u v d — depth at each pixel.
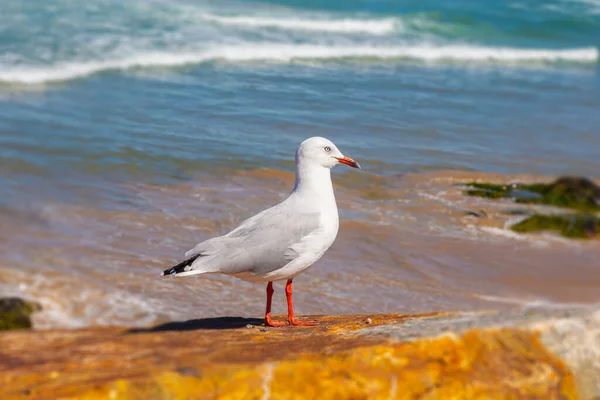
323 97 17.56
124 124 14.27
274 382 4.29
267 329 5.83
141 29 22.48
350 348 4.64
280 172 12.59
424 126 16.05
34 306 8.04
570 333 4.74
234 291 8.95
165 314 8.23
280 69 20.38
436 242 10.75
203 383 4.21
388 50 24.89
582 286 9.90
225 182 11.99
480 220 11.66
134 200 11.05
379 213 11.45
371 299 9.00
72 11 23.11
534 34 30.14
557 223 11.75
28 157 12.17
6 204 10.45
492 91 20.44
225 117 15.26
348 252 10.14
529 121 17.39
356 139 14.60
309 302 8.77
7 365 4.56
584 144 15.85
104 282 8.73
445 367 4.48
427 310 8.83
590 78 23.83
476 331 4.71
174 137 13.77
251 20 25.89
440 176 13.20
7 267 8.78
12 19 21.33
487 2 33.56
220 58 20.81
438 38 28.03
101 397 4.03
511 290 9.60
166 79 18.08
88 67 18.33
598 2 34.84
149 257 9.43
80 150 12.69
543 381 4.47
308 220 6.30
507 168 13.92
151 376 4.19
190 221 10.49
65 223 10.11
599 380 4.54
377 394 4.31
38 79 17.02
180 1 27.38
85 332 5.70
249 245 6.10
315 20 27.52
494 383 4.41
